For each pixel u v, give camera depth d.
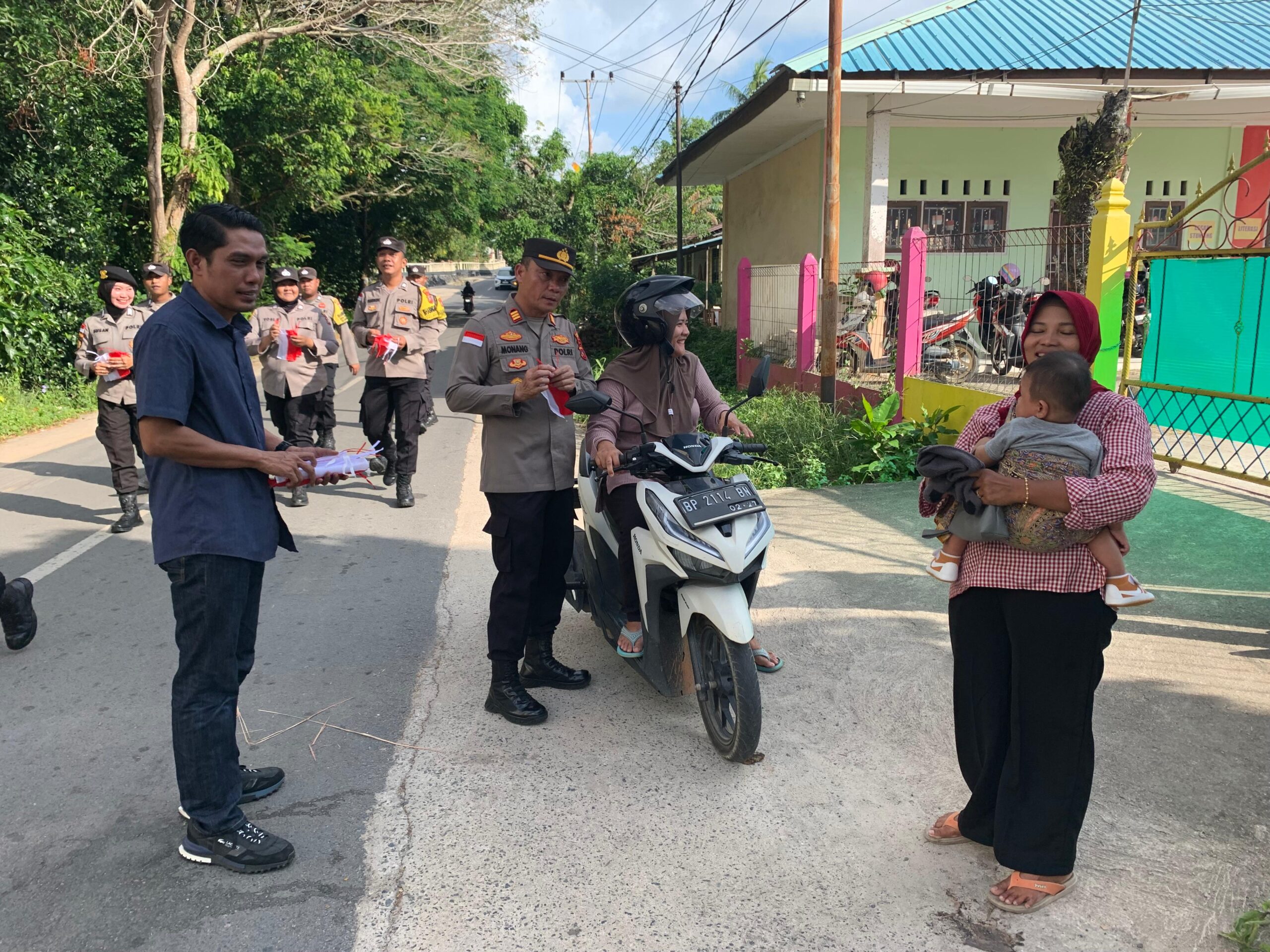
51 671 4.30
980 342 8.84
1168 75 10.97
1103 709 3.59
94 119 15.66
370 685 4.09
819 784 3.23
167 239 16.38
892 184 14.08
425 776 3.33
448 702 3.92
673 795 3.18
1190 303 6.70
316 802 3.17
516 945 2.46
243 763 3.43
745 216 18.05
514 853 2.87
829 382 9.49
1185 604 4.56
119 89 16.28
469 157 28.75
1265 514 5.95
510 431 3.66
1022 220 14.37
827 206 9.32
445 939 2.49
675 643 3.69
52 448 10.20
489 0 18.20
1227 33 12.37
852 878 2.72
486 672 4.23
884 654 4.23
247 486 2.76
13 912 2.61
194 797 2.78
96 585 5.52
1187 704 3.61
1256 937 2.39
